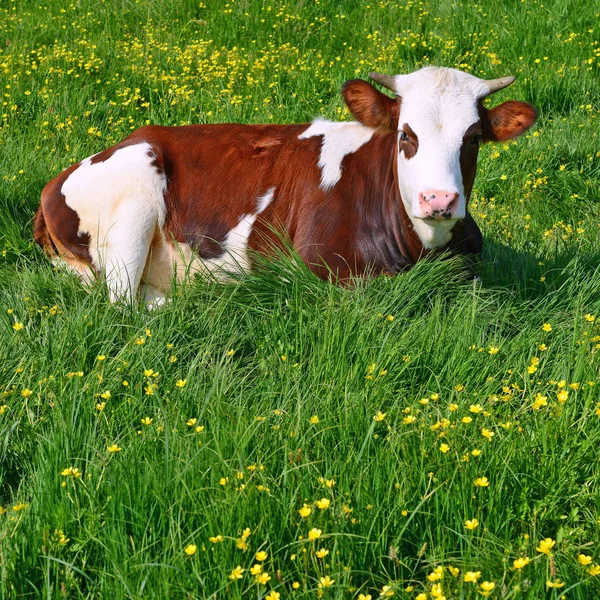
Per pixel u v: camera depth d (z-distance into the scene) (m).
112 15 13.51
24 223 7.29
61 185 6.59
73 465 3.95
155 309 5.61
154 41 12.22
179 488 3.65
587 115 9.84
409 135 5.49
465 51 11.66
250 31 12.70
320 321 5.17
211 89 10.50
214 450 3.88
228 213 6.29
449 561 3.39
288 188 6.21
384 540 3.40
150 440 4.00
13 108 9.60
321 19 12.92
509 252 6.63
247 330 5.36
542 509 3.69
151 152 6.37
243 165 6.34
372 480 3.73
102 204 6.38
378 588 3.31
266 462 3.85
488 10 12.55
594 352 4.75
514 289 6.09
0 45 12.45
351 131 6.28
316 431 4.12
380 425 4.19
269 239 6.18
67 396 4.43
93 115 9.79
